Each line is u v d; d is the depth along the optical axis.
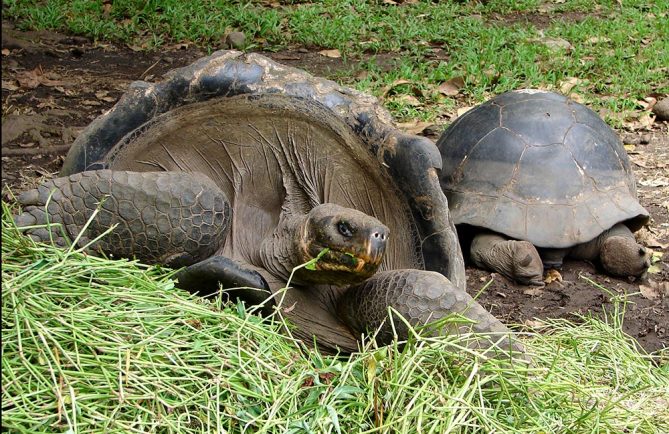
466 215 4.13
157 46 7.82
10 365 2.08
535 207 4.06
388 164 2.70
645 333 3.62
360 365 2.41
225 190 2.90
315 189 2.84
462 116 4.55
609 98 6.71
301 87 2.72
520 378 2.42
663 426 2.58
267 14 8.41
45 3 8.63
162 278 2.62
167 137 2.82
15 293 2.23
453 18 8.81
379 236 2.36
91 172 2.63
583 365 2.96
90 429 1.99
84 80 6.82
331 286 2.71
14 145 5.29
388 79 6.80
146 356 2.19
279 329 2.60
